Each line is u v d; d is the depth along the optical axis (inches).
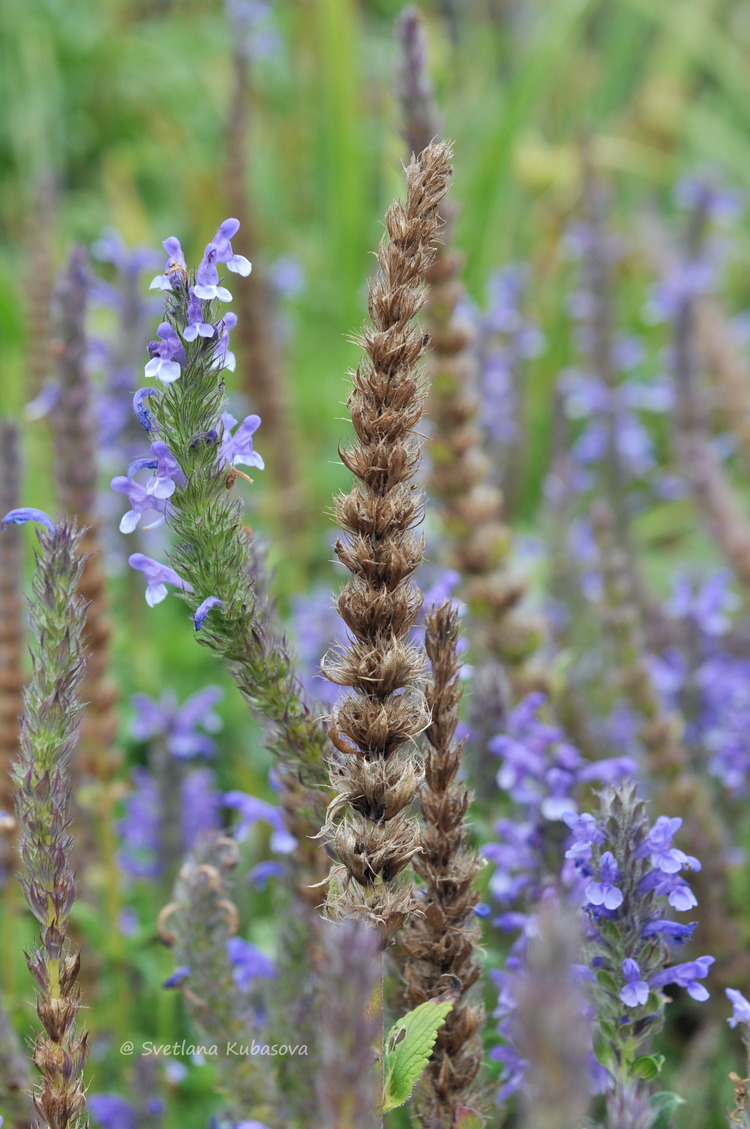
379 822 15.0
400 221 14.9
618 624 24.6
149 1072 20.8
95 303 41.8
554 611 33.4
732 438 41.9
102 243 36.1
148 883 25.7
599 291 41.6
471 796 15.8
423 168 14.9
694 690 28.9
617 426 40.4
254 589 16.9
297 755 17.0
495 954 20.5
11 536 22.9
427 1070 15.9
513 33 80.0
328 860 18.1
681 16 76.2
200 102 70.7
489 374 39.8
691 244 49.8
